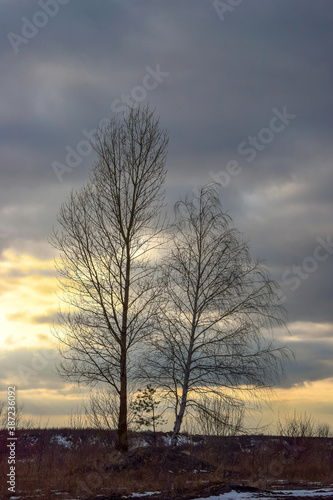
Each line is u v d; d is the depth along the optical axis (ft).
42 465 71.51
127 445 77.15
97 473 63.57
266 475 68.80
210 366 78.18
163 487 56.44
